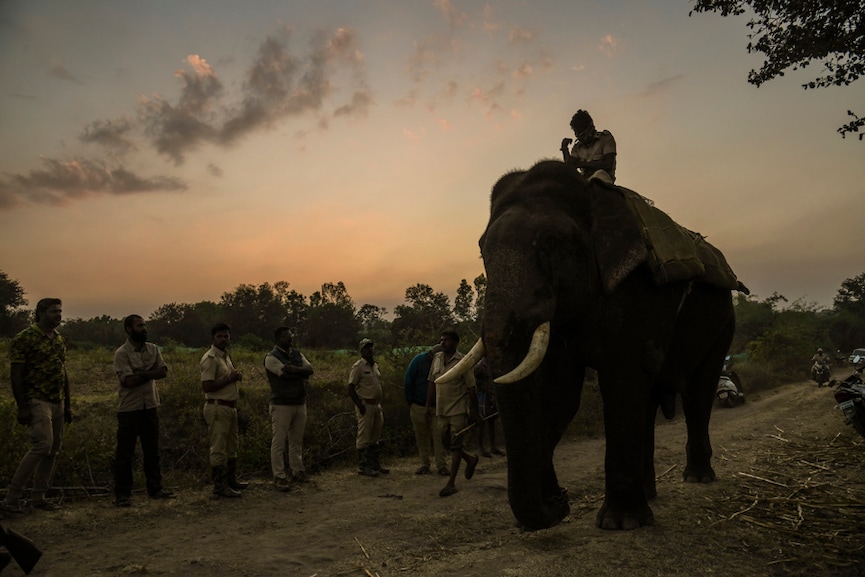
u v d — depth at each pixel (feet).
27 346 20.84
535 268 14.37
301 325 221.46
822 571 13.33
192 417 31.27
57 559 16.15
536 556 14.47
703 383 23.25
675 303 17.89
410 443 34.42
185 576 14.57
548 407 17.10
